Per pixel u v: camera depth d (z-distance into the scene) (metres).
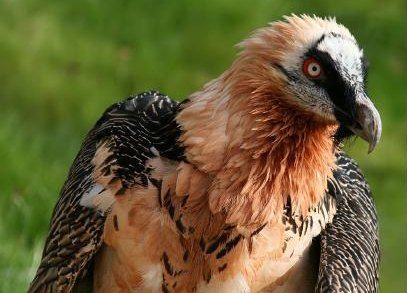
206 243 10.52
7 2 23.55
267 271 10.73
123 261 10.63
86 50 22.98
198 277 10.57
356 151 23.00
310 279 11.12
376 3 26.48
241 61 10.61
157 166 10.70
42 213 17.77
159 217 10.52
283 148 10.55
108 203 10.72
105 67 22.77
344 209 11.60
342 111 10.39
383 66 25.20
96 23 23.70
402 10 26.53
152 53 23.30
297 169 10.63
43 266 11.47
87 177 11.18
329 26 10.63
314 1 25.80
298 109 10.53
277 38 10.55
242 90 10.52
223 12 24.45
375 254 11.72
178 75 22.92
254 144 10.46
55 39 23.06
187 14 24.28
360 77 10.42
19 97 21.72
